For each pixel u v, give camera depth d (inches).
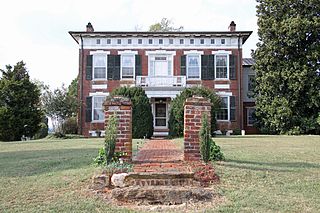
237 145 576.1
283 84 1114.7
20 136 1077.1
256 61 1186.6
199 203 240.7
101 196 255.0
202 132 324.5
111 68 1167.0
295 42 1093.8
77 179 292.7
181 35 1171.3
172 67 1173.1
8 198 254.2
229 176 299.3
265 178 301.1
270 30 1125.7
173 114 894.4
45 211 223.5
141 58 1171.9
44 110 1090.1
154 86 1104.2
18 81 1099.3
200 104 346.3
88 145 628.4
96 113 1158.3
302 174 319.6
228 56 1175.0
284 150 498.0
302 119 1101.1
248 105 1263.5
